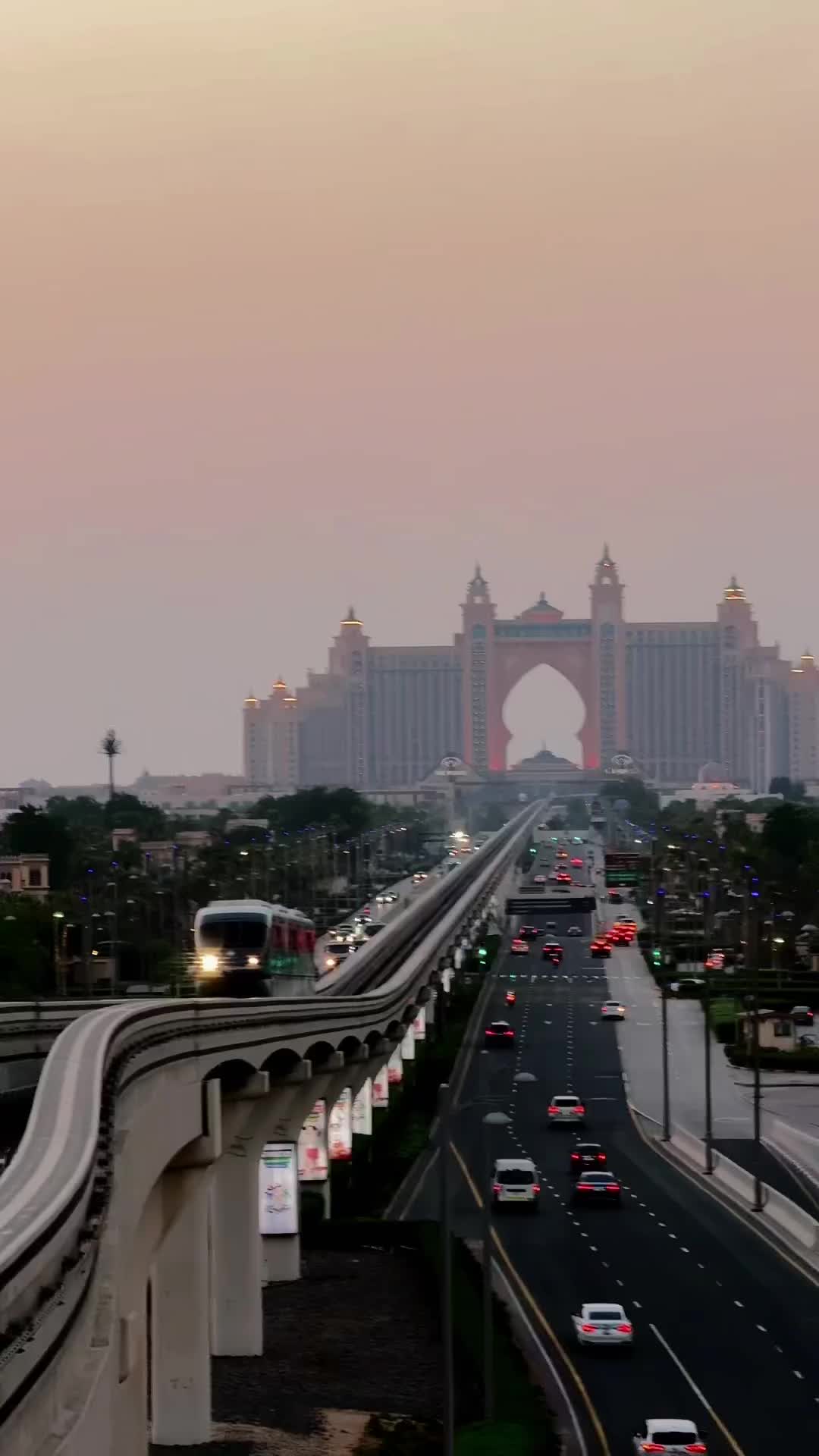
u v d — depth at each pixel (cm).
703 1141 15562
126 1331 5781
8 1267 3008
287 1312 10150
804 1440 7450
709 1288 10400
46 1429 3222
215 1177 9375
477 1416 7888
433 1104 17712
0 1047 7312
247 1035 9044
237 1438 7775
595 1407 8000
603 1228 12238
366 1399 8375
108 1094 5203
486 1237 8331
